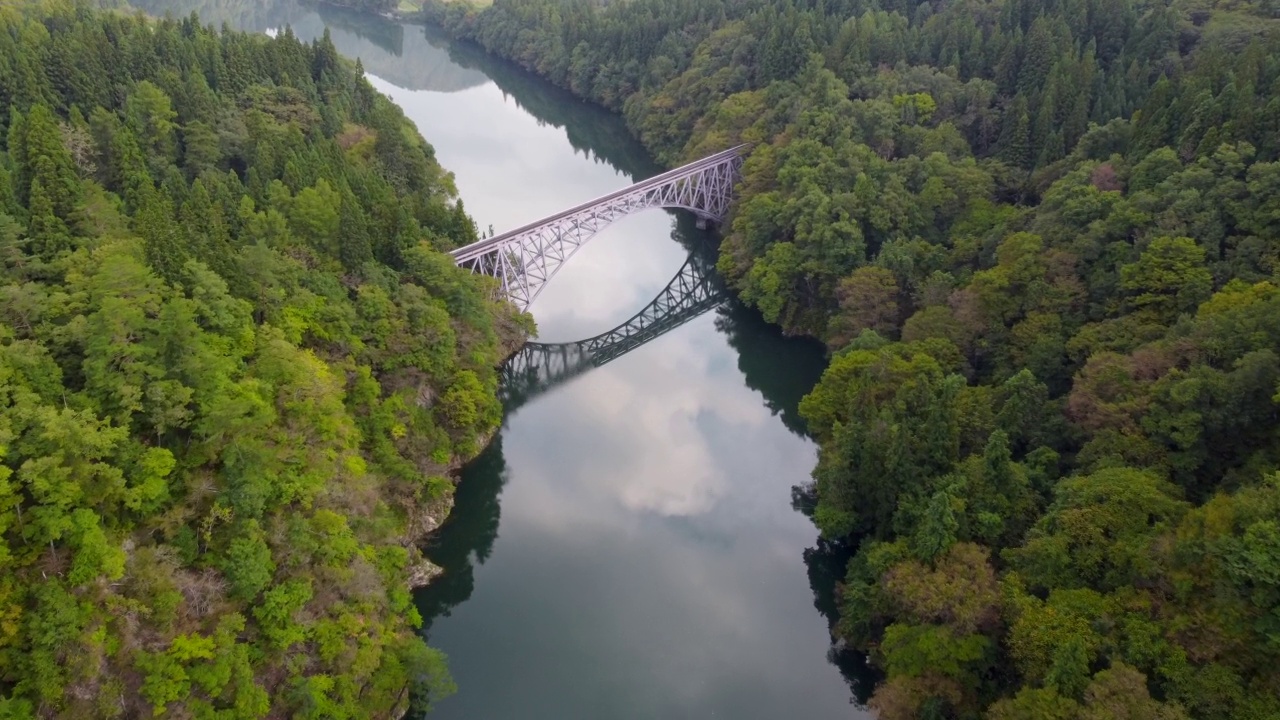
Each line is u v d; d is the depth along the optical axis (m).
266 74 123.69
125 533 46.56
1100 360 67.81
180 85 103.81
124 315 50.94
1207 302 67.06
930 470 64.50
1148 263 74.25
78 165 82.94
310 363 63.62
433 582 69.75
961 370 81.88
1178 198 79.38
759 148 129.75
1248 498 46.84
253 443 53.31
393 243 87.69
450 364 80.44
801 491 85.50
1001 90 128.25
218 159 101.56
